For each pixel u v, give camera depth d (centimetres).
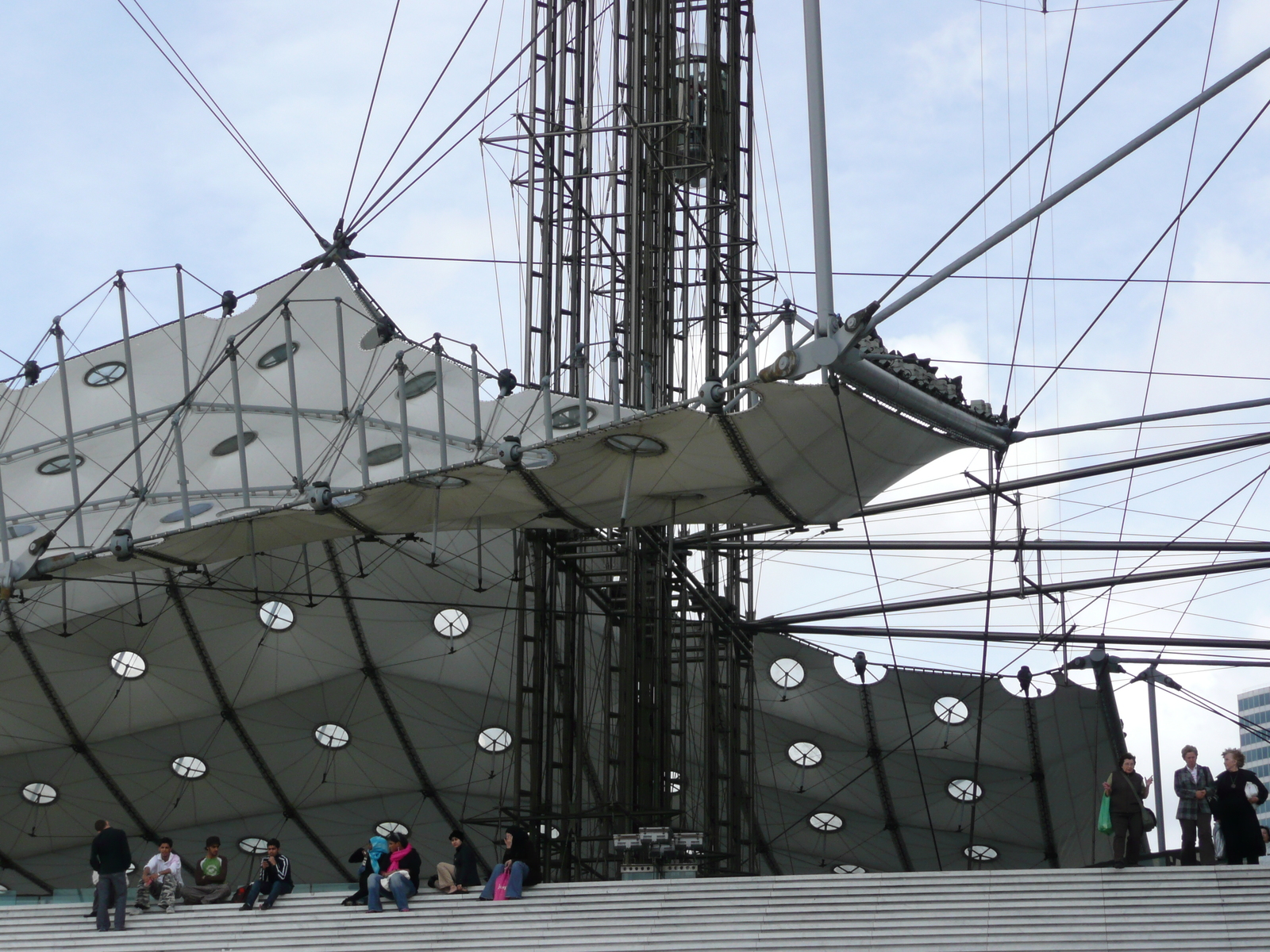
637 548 3030
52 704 3450
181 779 3694
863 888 1709
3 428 3347
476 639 3528
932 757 4028
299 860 3938
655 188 3203
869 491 2220
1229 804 1677
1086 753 3984
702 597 3381
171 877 2025
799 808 4181
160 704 3512
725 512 2328
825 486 2195
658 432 2072
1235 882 1580
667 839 2252
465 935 1797
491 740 3691
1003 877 1669
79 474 3156
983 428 1997
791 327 1844
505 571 3425
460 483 2256
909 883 1692
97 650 3378
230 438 3066
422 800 3825
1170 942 1540
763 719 3978
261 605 3403
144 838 3809
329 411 3042
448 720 3653
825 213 1808
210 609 3359
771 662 3884
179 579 3278
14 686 3397
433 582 3409
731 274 3228
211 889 2127
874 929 1644
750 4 3466
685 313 3234
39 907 2045
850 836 4250
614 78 3306
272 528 2412
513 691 3584
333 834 3881
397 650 3525
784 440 2055
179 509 2878
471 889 1964
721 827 3466
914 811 4169
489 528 2450
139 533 2780
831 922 1673
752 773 3422
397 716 3638
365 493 2291
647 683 2952
